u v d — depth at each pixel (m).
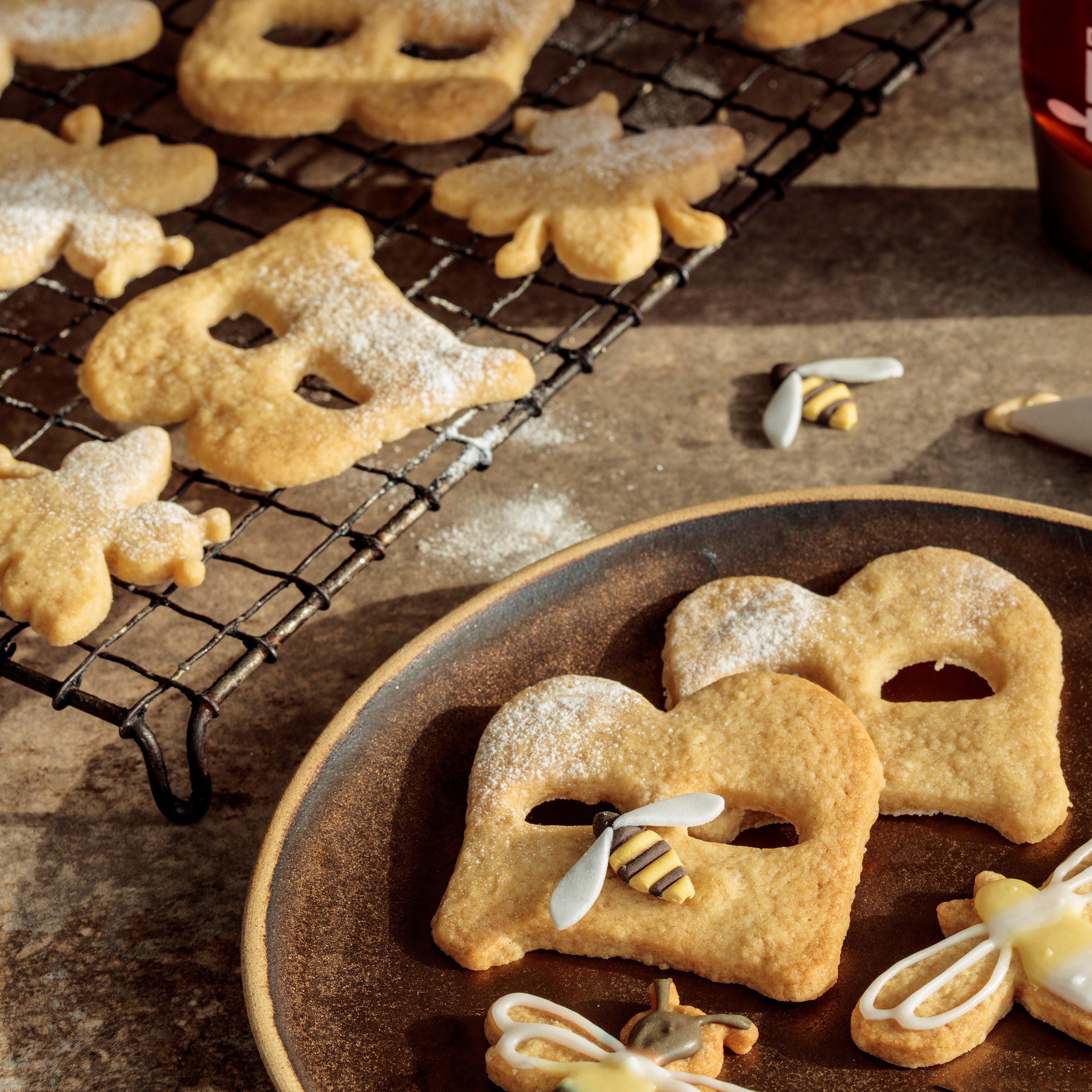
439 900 0.61
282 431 0.67
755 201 0.73
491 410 0.74
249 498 0.67
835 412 0.73
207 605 0.70
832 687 0.63
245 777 0.66
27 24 0.78
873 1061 0.58
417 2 0.78
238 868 0.65
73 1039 0.62
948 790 0.61
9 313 0.78
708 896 0.60
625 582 0.66
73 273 0.80
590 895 0.59
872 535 0.66
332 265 0.71
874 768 0.61
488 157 0.82
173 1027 0.62
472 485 0.72
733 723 0.62
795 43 0.76
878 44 0.77
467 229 0.79
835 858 0.60
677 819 0.60
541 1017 0.59
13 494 0.66
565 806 0.63
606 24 0.90
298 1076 0.58
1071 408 0.70
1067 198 0.74
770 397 0.74
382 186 0.81
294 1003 0.59
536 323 0.76
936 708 0.62
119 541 0.65
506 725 0.63
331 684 0.68
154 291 0.71
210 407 0.68
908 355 0.75
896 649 0.64
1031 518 0.65
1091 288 0.76
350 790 0.62
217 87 0.75
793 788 0.61
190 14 0.94
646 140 0.74
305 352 0.69
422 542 0.71
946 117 0.82
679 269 0.71
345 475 0.73
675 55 0.87
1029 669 0.63
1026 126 0.81
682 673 0.64
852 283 0.77
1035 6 0.70
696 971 0.60
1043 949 0.59
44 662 0.69
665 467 0.72
